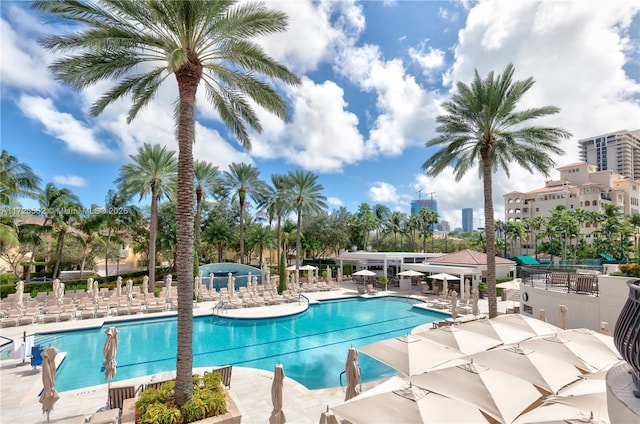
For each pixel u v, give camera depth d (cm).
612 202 6656
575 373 693
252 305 2241
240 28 863
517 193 7638
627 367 360
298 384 997
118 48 837
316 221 5003
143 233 3956
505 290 2533
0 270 3356
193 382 797
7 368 1087
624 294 1266
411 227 5944
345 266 4178
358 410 516
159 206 3984
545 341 854
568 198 6756
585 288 1512
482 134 1683
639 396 289
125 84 975
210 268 3472
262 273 3322
